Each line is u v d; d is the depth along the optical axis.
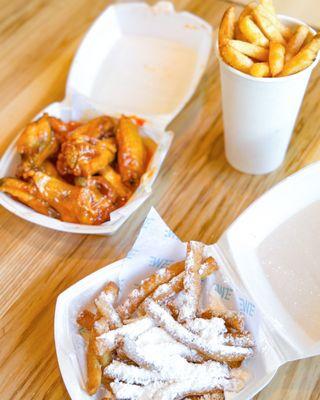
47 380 0.48
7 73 0.73
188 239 0.56
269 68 0.49
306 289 0.49
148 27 0.74
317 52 0.48
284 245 0.52
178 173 0.61
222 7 0.76
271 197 0.51
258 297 0.48
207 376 0.44
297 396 0.46
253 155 0.57
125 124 0.59
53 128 0.61
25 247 0.57
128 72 0.71
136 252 0.50
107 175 0.57
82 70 0.70
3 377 0.49
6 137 0.66
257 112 0.52
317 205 0.53
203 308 0.49
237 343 0.45
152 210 0.51
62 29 0.78
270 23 0.50
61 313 0.47
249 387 0.43
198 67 0.67
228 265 0.49
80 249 0.56
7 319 0.52
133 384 0.45
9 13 0.81
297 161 0.60
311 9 0.70
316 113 0.64
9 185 0.57
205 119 0.65
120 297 0.50
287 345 0.45
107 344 0.45
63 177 0.59
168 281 0.49
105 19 0.73
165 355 0.45
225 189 0.59
